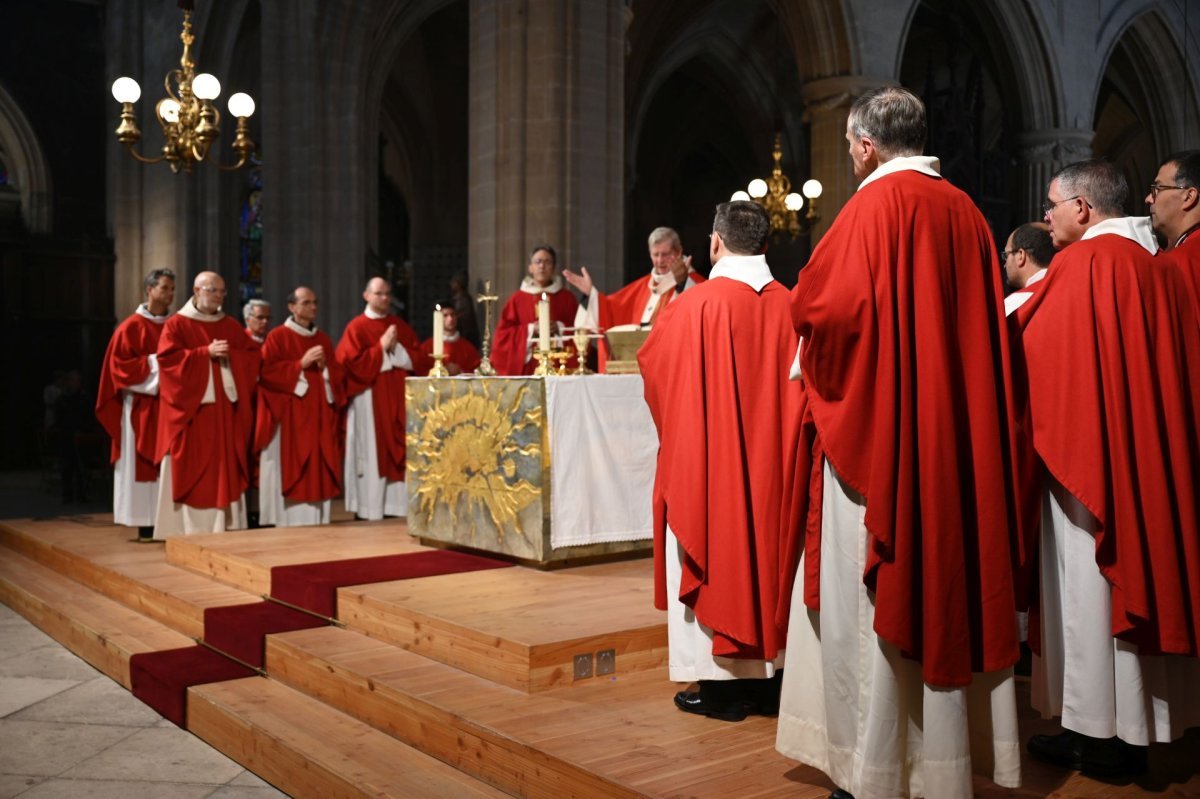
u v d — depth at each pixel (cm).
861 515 258
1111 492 275
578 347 567
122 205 2009
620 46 952
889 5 1495
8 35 1945
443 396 591
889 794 249
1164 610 272
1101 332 281
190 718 449
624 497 543
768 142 2400
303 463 762
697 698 355
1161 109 1922
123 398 746
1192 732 331
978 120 1764
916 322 254
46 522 870
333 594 493
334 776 346
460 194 2275
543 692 378
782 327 350
